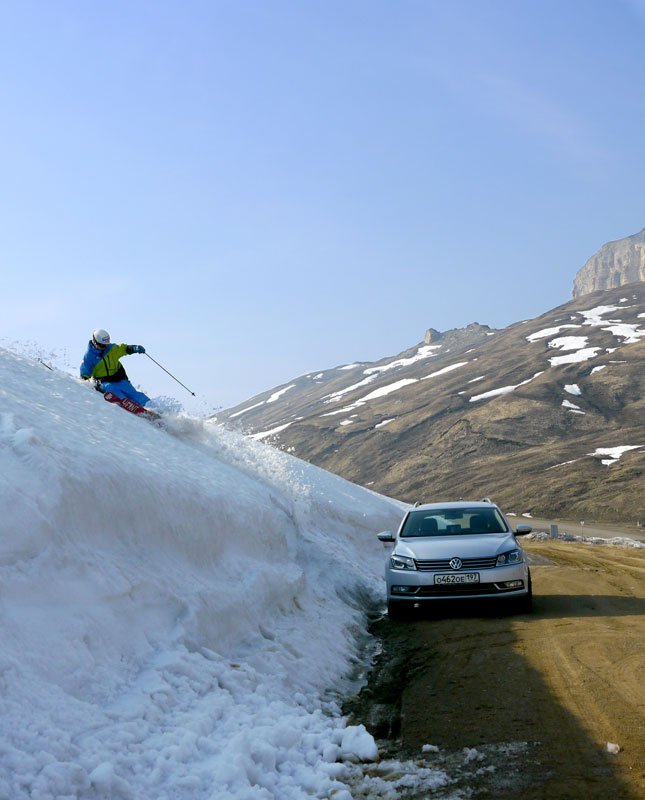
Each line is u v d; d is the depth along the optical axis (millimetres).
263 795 4410
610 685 6734
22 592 5352
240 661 6918
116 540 7016
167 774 4484
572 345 137875
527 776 4781
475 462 91625
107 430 10312
